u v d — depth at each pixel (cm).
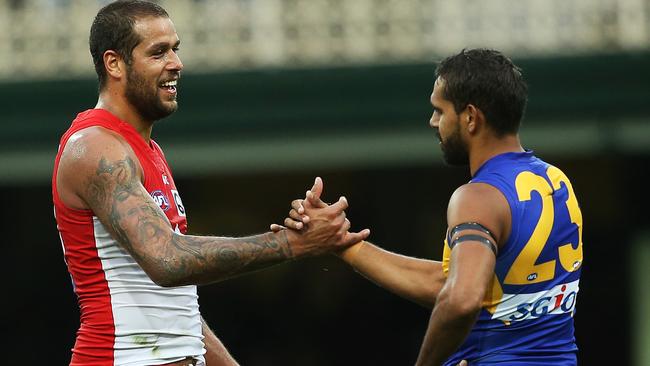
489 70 1547
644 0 4119
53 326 5434
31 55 4172
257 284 5288
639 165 5028
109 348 1678
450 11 4138
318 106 4106
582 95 4062
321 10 4153
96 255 1670
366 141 4184
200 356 1758
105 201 1611
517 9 4134
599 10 4128
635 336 5100
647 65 4012
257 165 4275
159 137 4141
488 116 1548
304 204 1667
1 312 5416
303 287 5266
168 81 1708
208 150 4194
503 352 1525
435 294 1659
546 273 1524
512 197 1502
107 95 1714
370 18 4144
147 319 1677
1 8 4178
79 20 4178
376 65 4053
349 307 5262
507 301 1516
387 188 5256
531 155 1576
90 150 1631
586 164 5056
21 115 4097
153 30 1694
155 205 1617
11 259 5412
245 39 4162
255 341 5278
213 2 4159
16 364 5406
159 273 1574
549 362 1535
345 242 1680
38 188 5381
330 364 5247
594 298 5172
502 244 1495
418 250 5275
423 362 1483
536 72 4053
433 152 4212
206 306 5288
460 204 1493
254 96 4094
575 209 1563
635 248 5084
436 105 1587
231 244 1611
